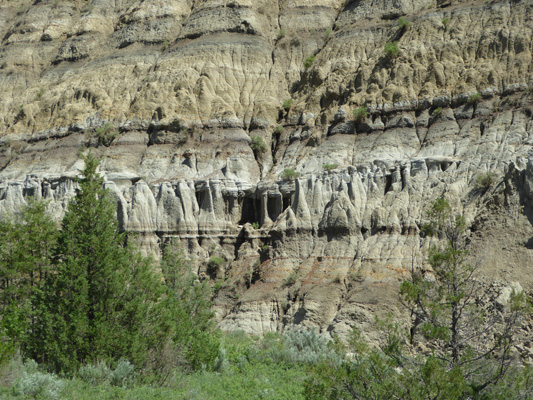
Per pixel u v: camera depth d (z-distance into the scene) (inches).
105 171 3486.7
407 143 3129.9
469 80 3176.7
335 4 4296.3
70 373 1430.9
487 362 1230.9
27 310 1631.4
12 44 4958.2
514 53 3179.1
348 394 1154.7
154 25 4350.4
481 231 2519.7
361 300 2479.1
